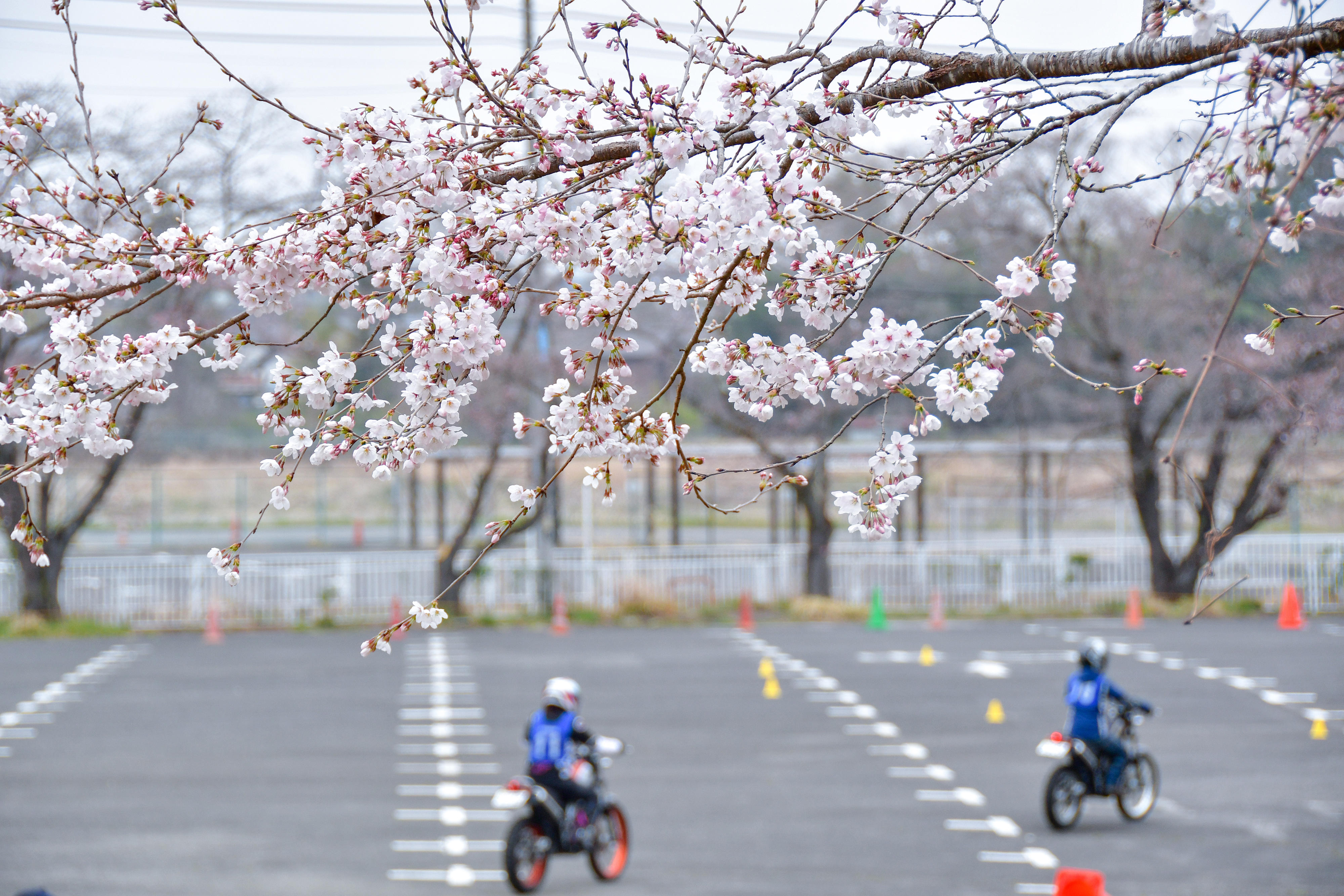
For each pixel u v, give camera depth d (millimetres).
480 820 21109
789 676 34844
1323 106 5094
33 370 6535
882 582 51594
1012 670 35750
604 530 76188
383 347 6656
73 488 61000
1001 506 69375
